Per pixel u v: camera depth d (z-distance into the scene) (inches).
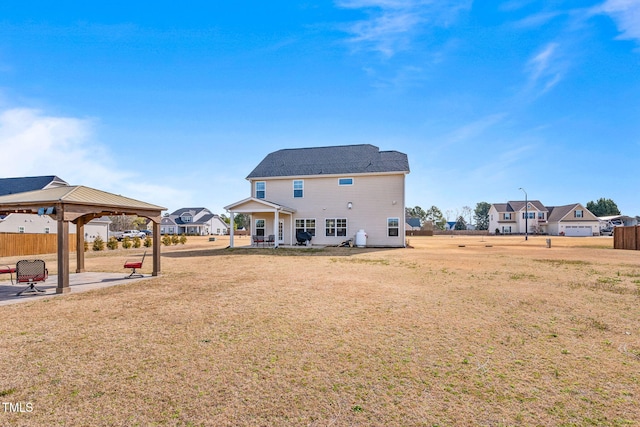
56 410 115.9
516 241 1485.0
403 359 160.7
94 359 159.5
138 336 191.6
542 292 313.7
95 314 239.3
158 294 307.9
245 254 720.3
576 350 172.7
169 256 711.1
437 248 967.0
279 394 127.6
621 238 936.3
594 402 122.3
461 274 426.3
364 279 387.5
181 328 206.7
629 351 171.3
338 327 209.3
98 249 988.6
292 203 984.9
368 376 142.8
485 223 4266.7
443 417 112.3
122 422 108.9
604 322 220.4
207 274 434.0
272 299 285.1
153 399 123.5
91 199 353.4
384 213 929.5
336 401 122.6
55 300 285.6
